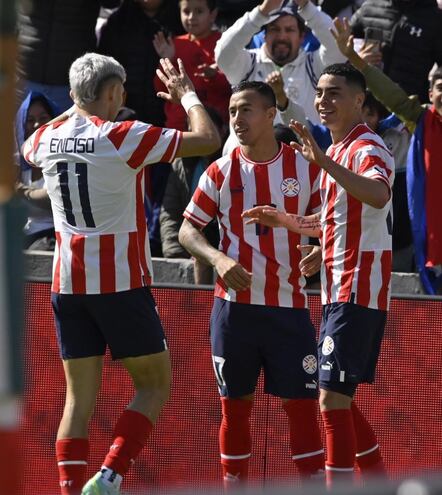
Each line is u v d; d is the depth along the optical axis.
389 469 22.61
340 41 25.58
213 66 28.98
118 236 19.38
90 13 30.44
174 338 22.61
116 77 19.47
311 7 27.45
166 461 22.56
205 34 29.83
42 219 27.39
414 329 22.55
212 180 20.92
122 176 19.14
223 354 20.62
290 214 20.42
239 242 20.69
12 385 9.16
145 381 19.73
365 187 18.98
